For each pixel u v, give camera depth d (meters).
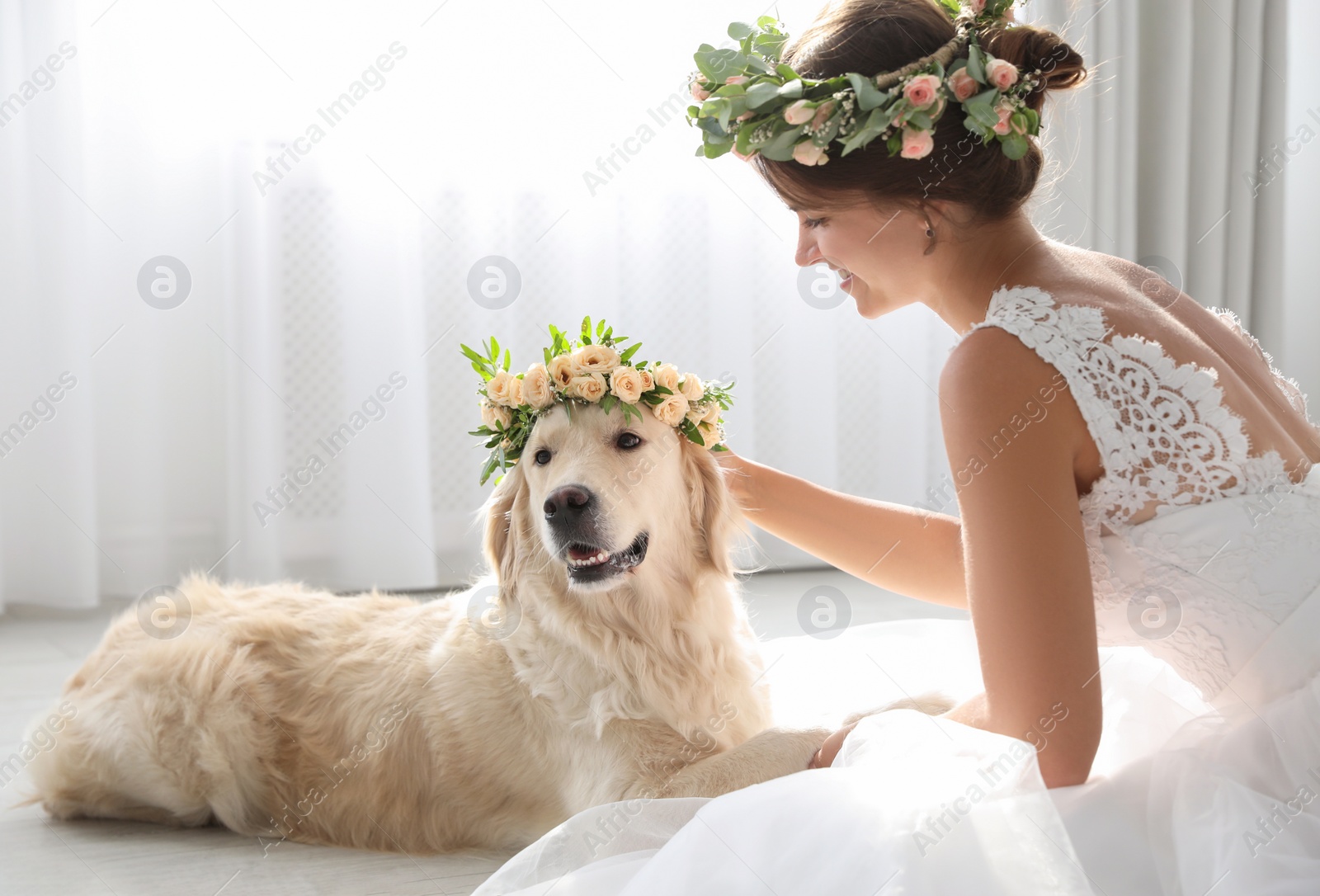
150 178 3.22
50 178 3.09
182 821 1.75
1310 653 1.01
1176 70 3.74
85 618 3.06
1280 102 3.86
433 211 3.43
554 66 3.45
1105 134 3.62
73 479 3.13
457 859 1.59
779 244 3.69
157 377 3.26
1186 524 1.04
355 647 1.80
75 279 3.12
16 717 2.14
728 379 3.65
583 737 1.57
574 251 3.52
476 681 1.67
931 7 1.17
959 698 1.44
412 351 3.38
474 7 3.38
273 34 3.24
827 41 1.18
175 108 3.22
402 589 3.39
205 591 2.00
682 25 3.50
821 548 1.64
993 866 0.90
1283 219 3.90
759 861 0.94
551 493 1.52
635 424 1.61
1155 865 0.93
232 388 3.26
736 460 1.71
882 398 3.87
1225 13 3.76
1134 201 3.69
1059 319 1.03
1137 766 1.04
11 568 3.16
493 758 1.64
